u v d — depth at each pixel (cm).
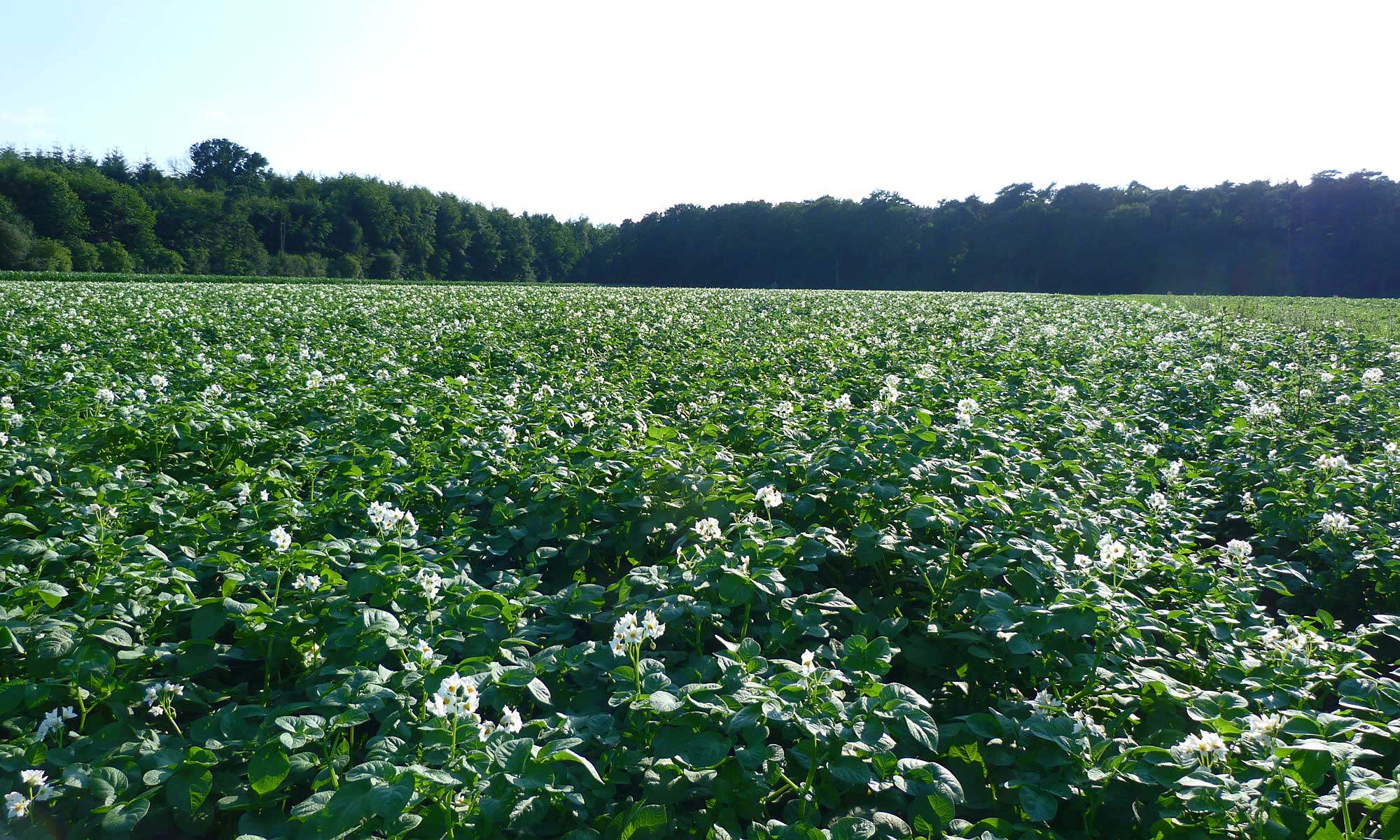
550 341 1920
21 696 377
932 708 464
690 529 618
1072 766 355
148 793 326
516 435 906
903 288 11119
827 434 848
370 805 286
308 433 918
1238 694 402
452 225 12725
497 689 385
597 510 665
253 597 508
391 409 1038
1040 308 3397
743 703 353
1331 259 9381
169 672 438
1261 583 612
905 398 1146
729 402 1175
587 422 947
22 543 526
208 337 1853
